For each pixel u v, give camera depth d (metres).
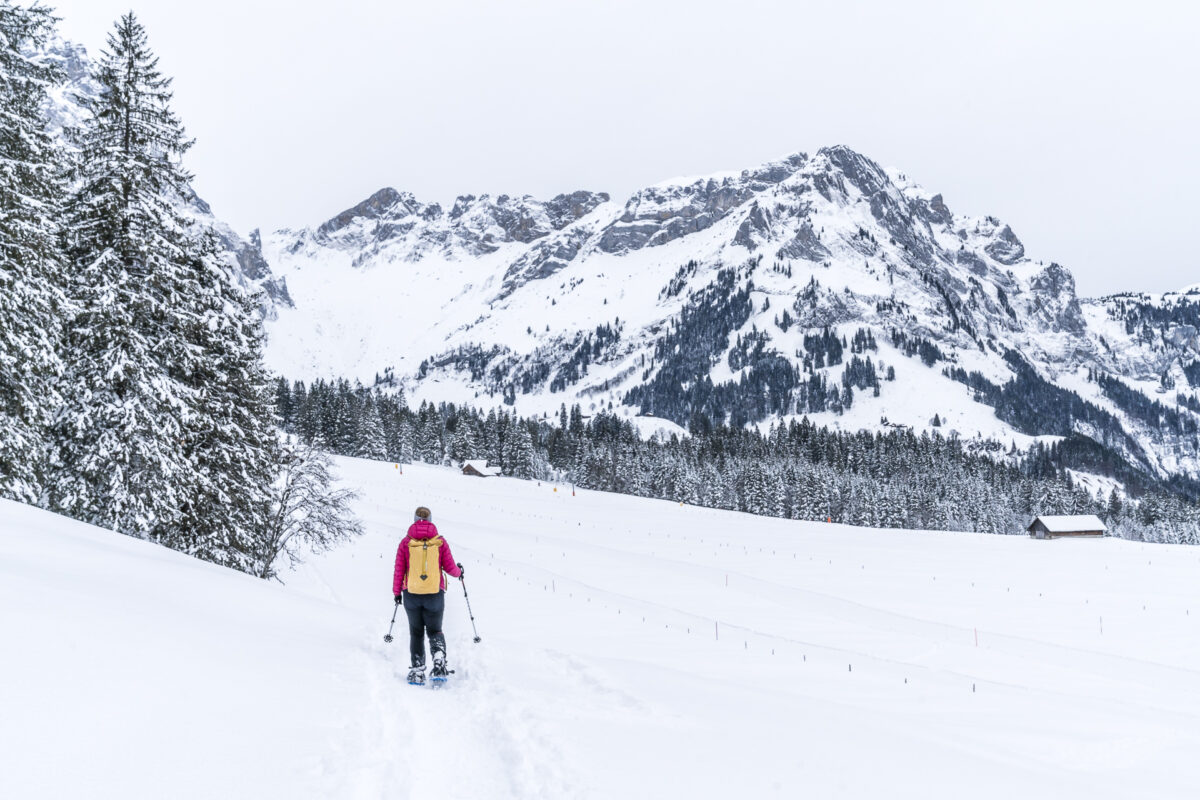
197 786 3.68
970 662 24.11
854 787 4.95
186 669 5.60
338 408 149.50
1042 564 47.31
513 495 93.44
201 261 20.91
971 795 5.16
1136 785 7.27
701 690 8.30
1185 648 27.06
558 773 4.75
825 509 124.44
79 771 3.52
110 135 18.67
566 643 22.83
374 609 29.06
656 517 75.25
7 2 16.88
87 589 7.44
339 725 5.25
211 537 20.84
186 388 19.20
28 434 16.78
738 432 195.12
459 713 6.35
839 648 25.62
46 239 16.39
